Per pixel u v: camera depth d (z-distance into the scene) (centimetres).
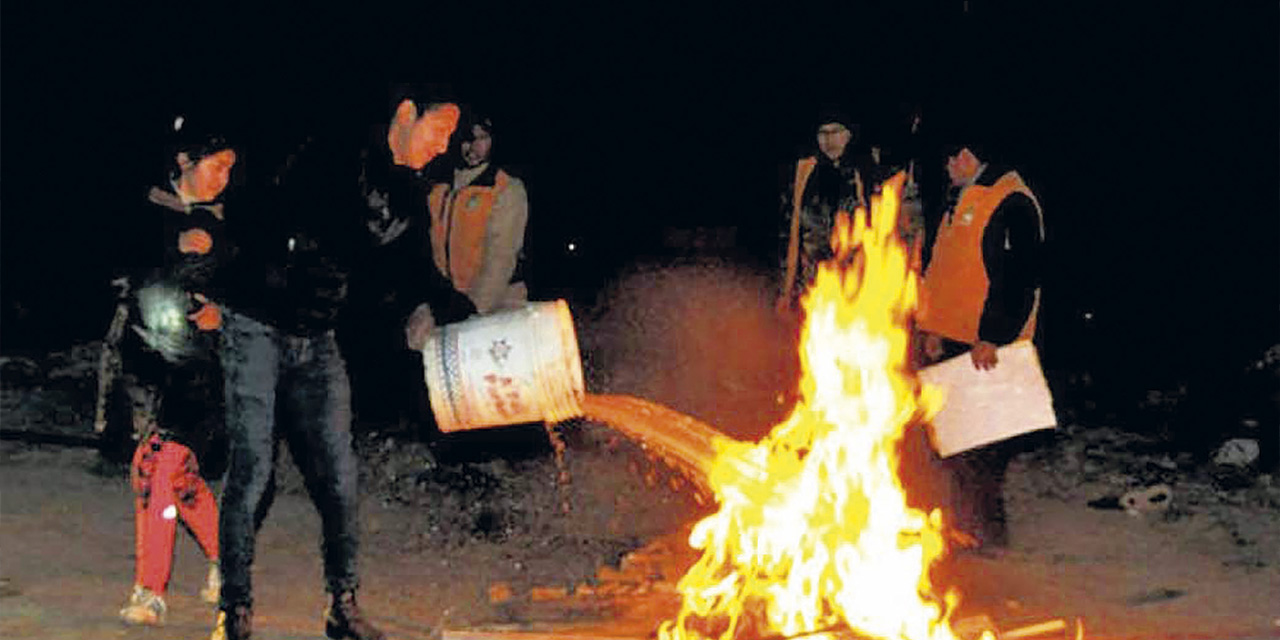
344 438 573
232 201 576
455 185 802
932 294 763
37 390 1092
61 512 803
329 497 574
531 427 951
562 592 704
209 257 585
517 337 589
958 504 768
